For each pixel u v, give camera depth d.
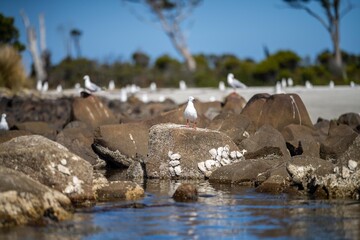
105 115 32.88
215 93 63.56
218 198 19.14
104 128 26.47
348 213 16.73
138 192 19.31
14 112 41.72
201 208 17.69
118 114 40.16
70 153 18.62
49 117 40.75
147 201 18.70
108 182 19.91
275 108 28.98
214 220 16.23
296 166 20.17
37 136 18.95
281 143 24.69
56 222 15.86
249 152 23.92
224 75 91.19
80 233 14.95
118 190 19.08
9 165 18.08
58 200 16.95
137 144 26.38
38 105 42.97
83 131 29.25
